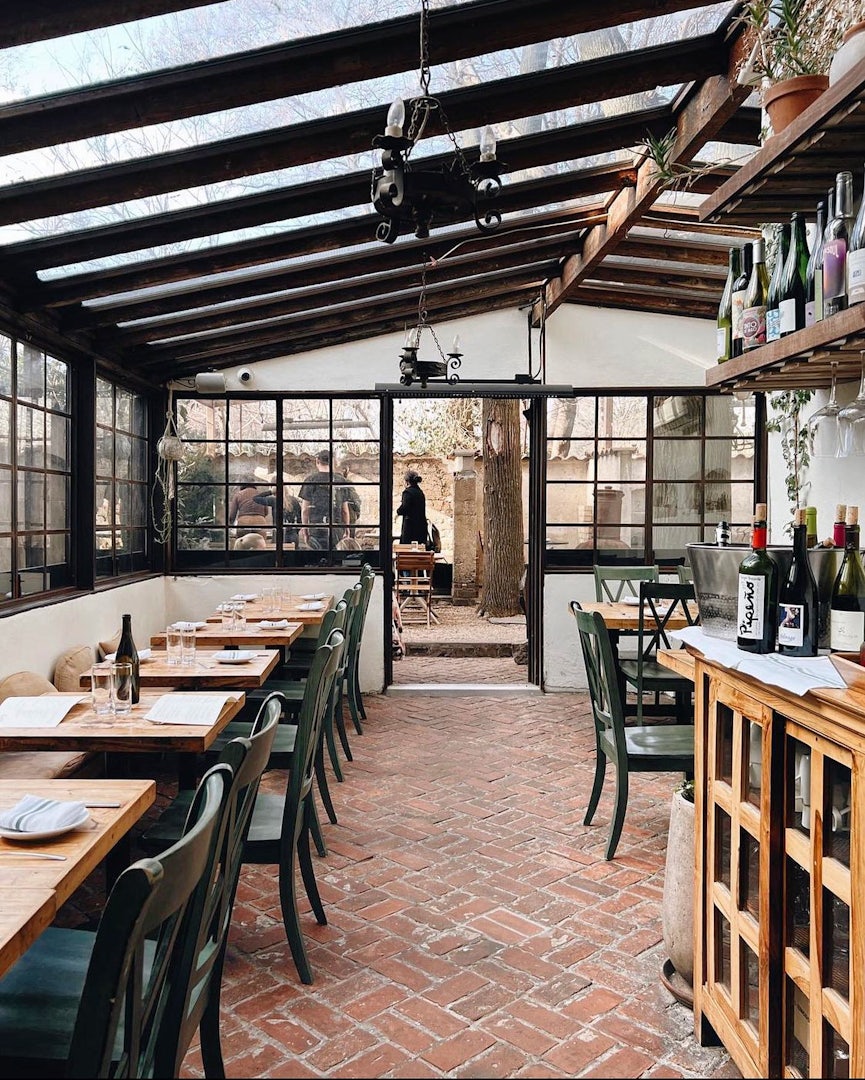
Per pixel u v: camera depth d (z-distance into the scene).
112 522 6.30
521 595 11.75
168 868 1.31
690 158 3.86
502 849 3.82
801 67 2.13
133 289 4.54
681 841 2.65
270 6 2.62
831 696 1.59
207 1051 2.15
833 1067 1.68
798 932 1.85
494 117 3.41
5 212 3.46
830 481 2.79
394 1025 2.48
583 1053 2.34
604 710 4.05
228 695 3.32
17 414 4.73
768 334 2.23
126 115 2.92
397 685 7.64
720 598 2.29
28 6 2.43
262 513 7.47
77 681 4.82
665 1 2.83
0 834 1.91
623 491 7.46
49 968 1.99
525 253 5.84
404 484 14.86
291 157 3.43
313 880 3.12
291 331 6.61
